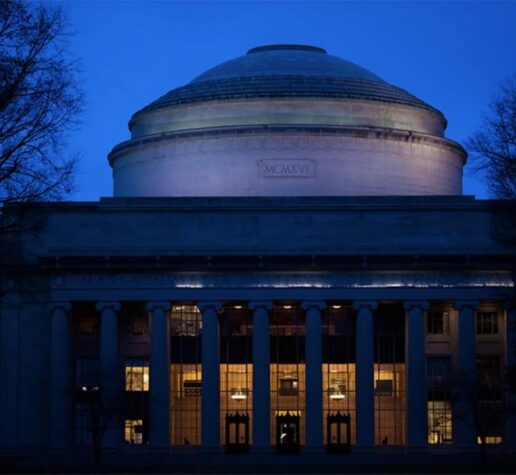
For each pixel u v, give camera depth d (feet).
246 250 378.94
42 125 236.63
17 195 241.76
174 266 373.81
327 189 413.80
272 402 385.09
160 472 306.96
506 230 324.80
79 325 389.80
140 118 439.22
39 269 375.45
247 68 435.12
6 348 381.60
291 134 414.21
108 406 351.25
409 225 379.76
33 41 234.58
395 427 385.29
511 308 343.05
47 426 379.76
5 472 309.01
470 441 372.99
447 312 389.39
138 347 387.96
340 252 376.48
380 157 418.92
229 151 416.05
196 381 384.88
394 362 387.14
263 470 312.09
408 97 436.35
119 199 382.42
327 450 376.48
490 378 386.11
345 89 423.23
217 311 374.02
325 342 386.32
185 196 416.05
